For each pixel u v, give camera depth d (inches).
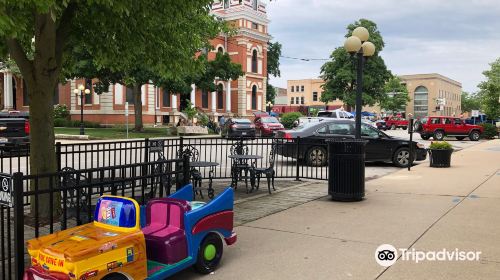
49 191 185.8
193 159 438.0
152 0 279.0
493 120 1980.8
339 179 349.1
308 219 291.9
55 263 152.4
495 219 288.4
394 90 3545.8
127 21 299.0
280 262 211.9
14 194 169.3
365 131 617.0
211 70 1316.4
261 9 2303.2
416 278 190.2
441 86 4458.7
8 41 276.1
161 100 1872.5
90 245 155.5
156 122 1825.8
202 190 401.4
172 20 320.5
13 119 709.3
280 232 261.4
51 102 291.3
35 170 285.0
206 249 199.3
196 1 311.4
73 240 161.0
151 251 187.8
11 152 376.5
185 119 1558.8
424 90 4377.5
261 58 2311.8
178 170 251.4
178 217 194.4
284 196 374.0
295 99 4485.7
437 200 352.8
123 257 163.2
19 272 170.2
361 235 253.9
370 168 606.5
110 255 158.9
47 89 287.4
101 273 155.6
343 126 615.5
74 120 1734.7
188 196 229.8
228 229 213.9
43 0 192.7
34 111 285.6
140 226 193.2
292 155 588.7
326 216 300.0
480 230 262.5
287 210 319.3
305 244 238.2
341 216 299.6
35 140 285.6
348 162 346.6
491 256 216.8
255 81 2274.9
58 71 297.6
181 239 189.8
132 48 330.6
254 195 378.9
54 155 293.3
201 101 2052.2
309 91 4372.5
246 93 2214.6
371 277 191.9
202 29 444.5
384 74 2354.8
